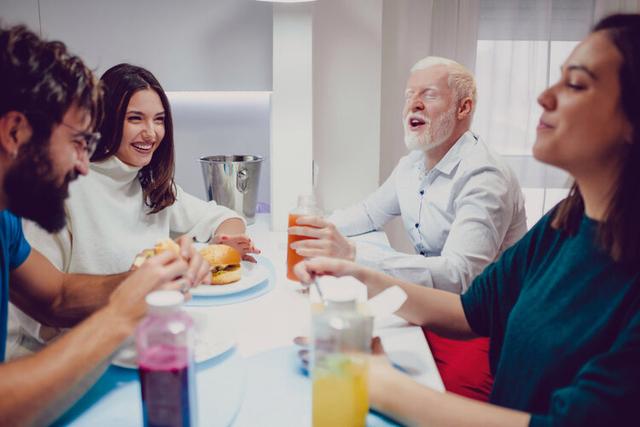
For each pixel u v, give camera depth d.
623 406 0.67
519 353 0.88
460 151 1.84
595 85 0.74
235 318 1.18
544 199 2.98
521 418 0.74
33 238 1.35
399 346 1.04
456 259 1.52
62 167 0.84
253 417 0.81
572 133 0.77
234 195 2.08
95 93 0.87
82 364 0.77
